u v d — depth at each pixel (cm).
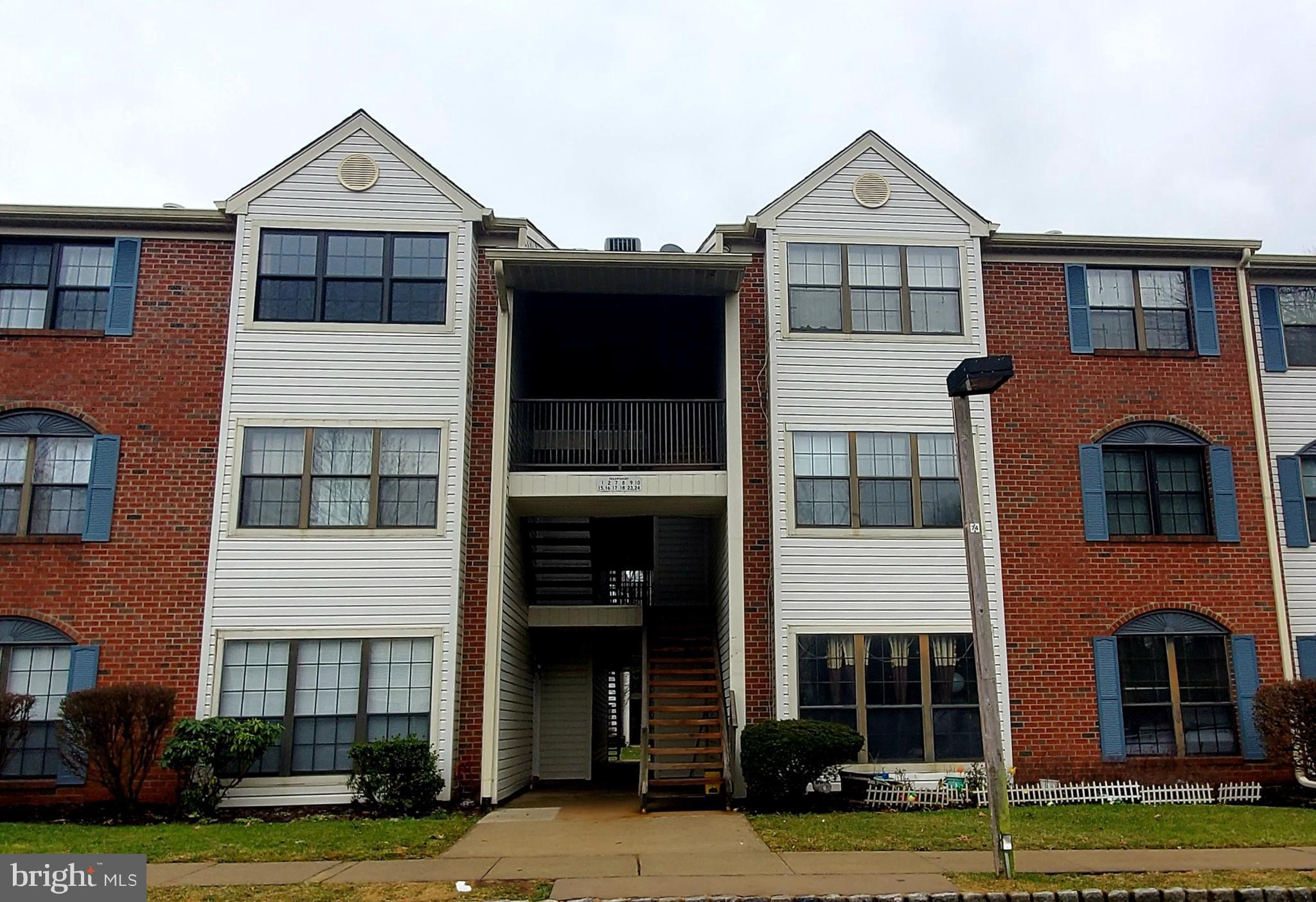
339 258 1479
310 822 1206
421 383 1448
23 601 1372
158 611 1377
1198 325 1584
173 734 1337
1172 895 816
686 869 910
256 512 1403
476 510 1448
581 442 1741
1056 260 1583
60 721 1284
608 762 2300
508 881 863
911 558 1451
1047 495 1502
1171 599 1494
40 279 1470
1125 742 1444
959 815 1226
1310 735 1362
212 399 1439
